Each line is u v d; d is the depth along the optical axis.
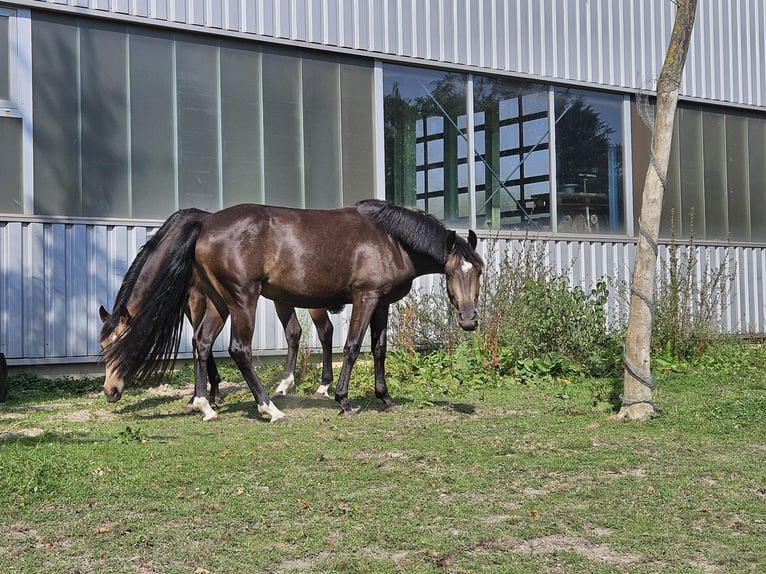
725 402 8.30
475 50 13.10
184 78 10.79
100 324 10.19
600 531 4.38
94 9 10.06
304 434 6.80
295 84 11.62
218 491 4.99
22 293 9.70
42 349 9.82
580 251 14.20
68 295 9.98
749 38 16.36
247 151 11.24
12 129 9.72
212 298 7.69
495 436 6.75
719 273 13.59
